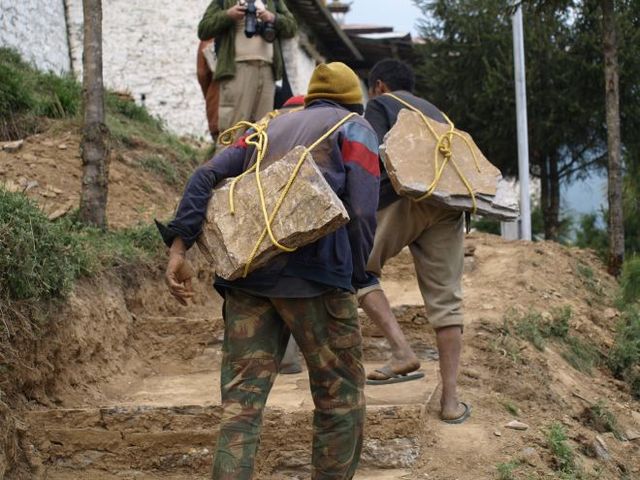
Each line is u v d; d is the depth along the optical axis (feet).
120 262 19.94
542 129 49.73
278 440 14.79
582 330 21.90
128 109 33.71
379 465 14.52
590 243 42.42
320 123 12.26
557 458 14.94
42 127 27.76
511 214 16.03
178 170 28.73
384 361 18.95
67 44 42.80
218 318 19.60
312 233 11.14
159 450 14.98
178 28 46.42
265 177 11.61
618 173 27.84
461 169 15.49
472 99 53.67
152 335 19.47
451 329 15.76
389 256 15.96
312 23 56.54
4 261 15.11
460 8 53.21
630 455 16.63
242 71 24.49
